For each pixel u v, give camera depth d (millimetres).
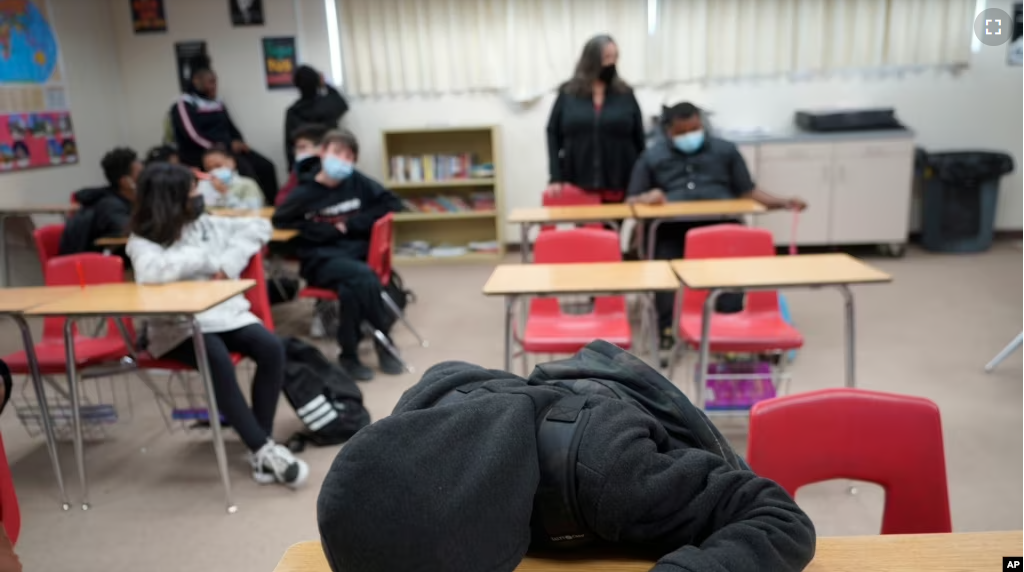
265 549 2195
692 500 861
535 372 1034
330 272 3527
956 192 5586
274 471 2561
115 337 2920
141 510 2455
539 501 861
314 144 4371
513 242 6340
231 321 2641
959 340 3799
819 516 2260
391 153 6203
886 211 5551
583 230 3080
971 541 1058
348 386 2922
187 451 2887
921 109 5773
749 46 5688
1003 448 2619
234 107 6207
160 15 6066
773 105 5824
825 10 5574
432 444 747
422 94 6043
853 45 5609
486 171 5977
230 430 3057
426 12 5836
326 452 2809
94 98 5879
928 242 5801
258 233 2887
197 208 2727
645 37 5699
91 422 2949
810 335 3953
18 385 3527
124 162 3979
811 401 1392
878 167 5477
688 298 3066
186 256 2650
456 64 5930
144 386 3564
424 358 3811
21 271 4941
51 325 2898
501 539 746
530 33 5781
